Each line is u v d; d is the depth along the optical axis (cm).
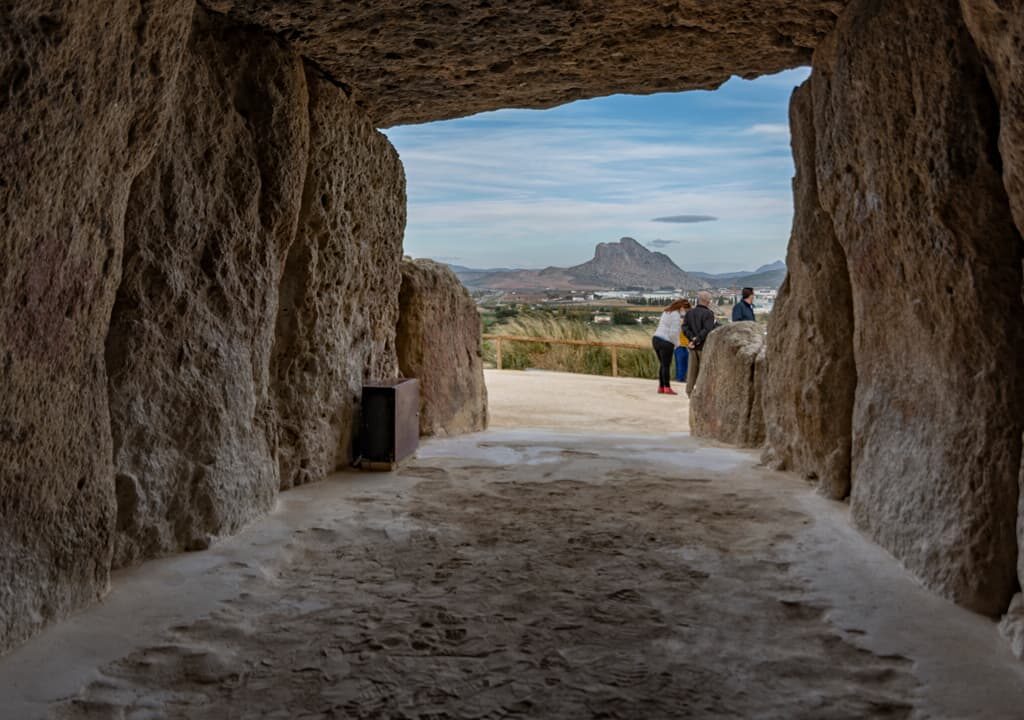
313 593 315
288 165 432
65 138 261
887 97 348
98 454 299
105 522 302
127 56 282
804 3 407
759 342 704
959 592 297
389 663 254
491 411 1013
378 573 339
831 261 471
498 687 238
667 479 521
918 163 322
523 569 344
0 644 250
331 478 517
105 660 252
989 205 289
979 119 290
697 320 1069
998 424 287
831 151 427
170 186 359
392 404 543
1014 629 262
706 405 745
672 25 447
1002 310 287
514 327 1633
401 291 681
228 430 390
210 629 277
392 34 447
